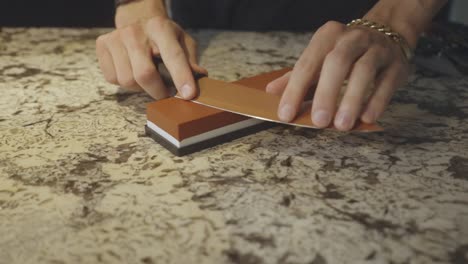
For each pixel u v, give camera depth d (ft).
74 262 1.34
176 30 2.52
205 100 2.04
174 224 1.50
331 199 1.62
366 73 1.81
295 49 3.36
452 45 2.90
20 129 2.16
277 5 3.97
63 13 4.09
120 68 2.39
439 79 2.77
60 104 2.43
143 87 2.28
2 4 3.94
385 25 2.21
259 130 2.12
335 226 1.48
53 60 3.11
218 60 3.11
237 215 1.54
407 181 1.73
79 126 2.19
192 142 1.93
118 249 1.39
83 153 1.94
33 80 2.76
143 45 2.41
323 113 1.74
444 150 1.95
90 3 4.09
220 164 1.86
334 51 1.85
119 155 1.93
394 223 1.50
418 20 2.32
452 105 2.41
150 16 2.82
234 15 4.07
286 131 2.12
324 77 1.79
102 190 1.69
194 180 1.74
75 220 1.53
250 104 1.97
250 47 3.40
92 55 3.21
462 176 1.75
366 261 1.34
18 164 1.86
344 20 4.09
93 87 2.66
